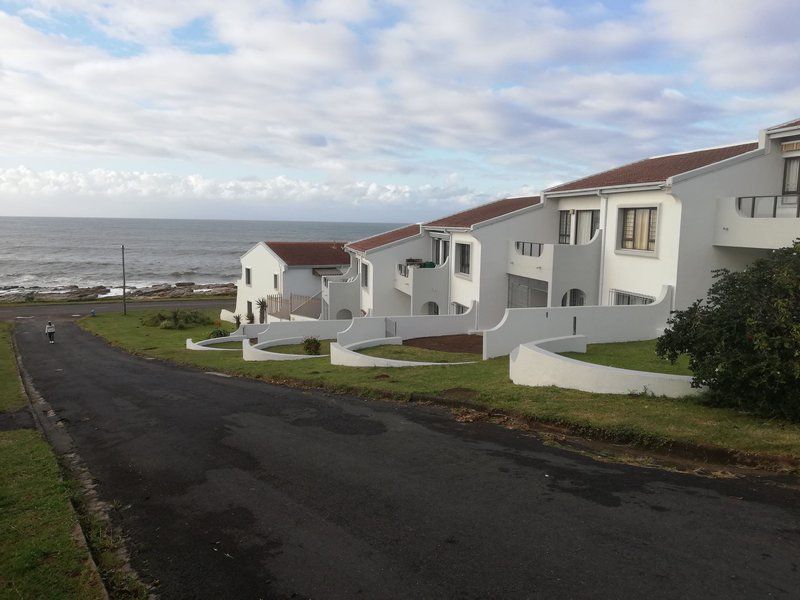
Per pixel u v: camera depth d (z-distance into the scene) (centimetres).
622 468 757
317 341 2406
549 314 1764
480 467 791
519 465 789
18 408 1548
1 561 591
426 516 650
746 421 841
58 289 8188
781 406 827
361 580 530
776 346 802
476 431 958
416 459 841
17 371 2434
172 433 1106
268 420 1141
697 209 1742
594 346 1670
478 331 2470
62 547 620
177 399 1484
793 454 720
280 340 2669
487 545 577
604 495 675
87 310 5809
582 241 2312
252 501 732
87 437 1158
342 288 3525
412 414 1099
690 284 1772
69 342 3788
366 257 3203
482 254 2462
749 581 491
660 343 966
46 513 714
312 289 4375
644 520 607
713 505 633
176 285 8869
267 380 1716
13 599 517
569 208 2377
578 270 2108
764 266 886
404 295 3244
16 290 8075
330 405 1230
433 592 502
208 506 727
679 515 614
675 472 732
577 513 633
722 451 754
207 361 2425
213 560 589
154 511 725
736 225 1694
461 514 649
